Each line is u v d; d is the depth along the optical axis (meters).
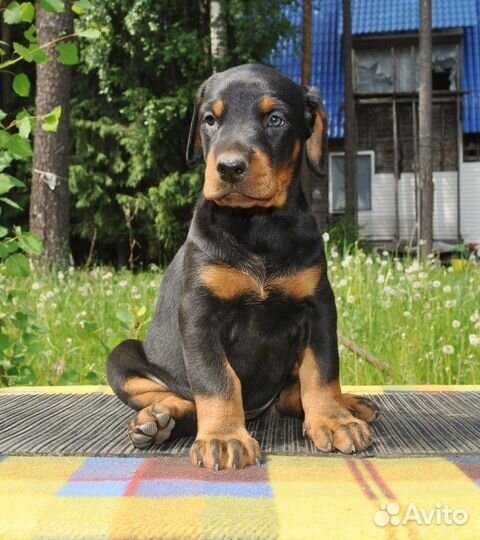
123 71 4.06
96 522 0.56
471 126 5.05
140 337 1.40
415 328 1.34
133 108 4.09
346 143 4.67
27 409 0.94
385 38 5.19
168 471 0.68
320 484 0.64
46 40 2.59
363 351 1.25
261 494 0.61
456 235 5.22
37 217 2.69
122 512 0.58
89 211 4.36
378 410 0.84
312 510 0.58
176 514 0.57
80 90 4.43
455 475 0.66
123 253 4.67
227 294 0.80
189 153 0.92
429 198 3.93
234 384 0.76
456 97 5.14
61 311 1.58
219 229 0.80
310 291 0.81
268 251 0.81
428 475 0.66
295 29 4.09
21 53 0.96
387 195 5.31
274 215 0.81
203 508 0.59
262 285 0.80
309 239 0.82
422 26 3.91
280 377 0.85
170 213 4.12
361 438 0.73
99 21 3.74
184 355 0.79
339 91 5.21
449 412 0.89
